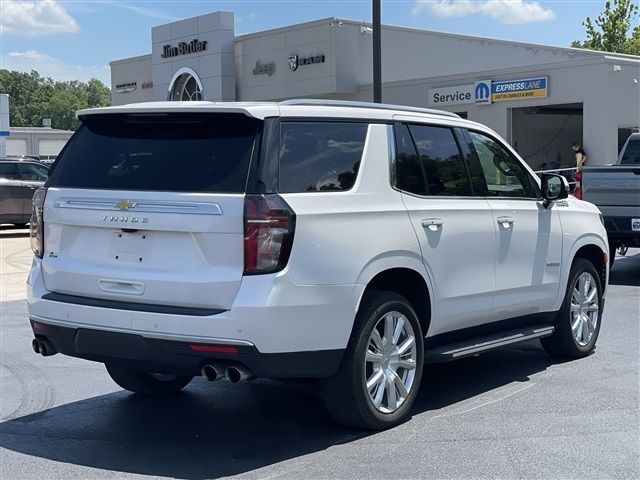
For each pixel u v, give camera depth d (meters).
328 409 5.56
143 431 5.89
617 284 12.67
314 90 33.53
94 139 5.74
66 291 5.58
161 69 40.03
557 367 7.58
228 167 5.08
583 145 25.80
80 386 7.18
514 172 7.14
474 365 7.71
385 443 5.51
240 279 4.90
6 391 7.03
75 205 5.51
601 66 25.14
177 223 5.06
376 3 17.56
